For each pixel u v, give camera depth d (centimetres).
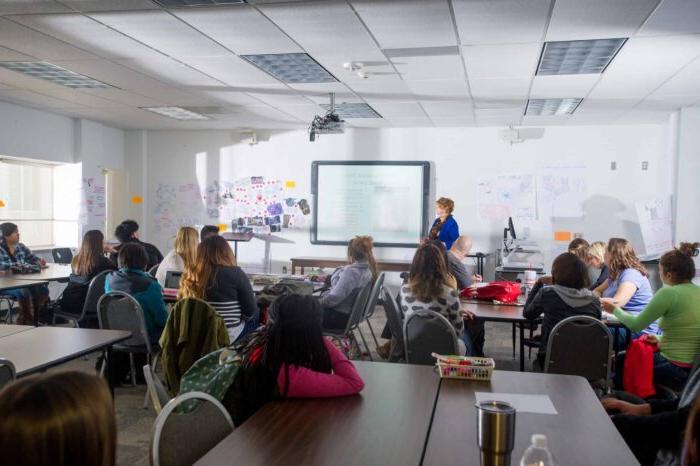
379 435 175
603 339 324
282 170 869
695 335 319
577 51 454
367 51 457
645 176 760
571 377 241
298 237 866
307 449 163
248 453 160
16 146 717
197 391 200
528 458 127
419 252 364
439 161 818
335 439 171
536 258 725
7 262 593
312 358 209
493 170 803
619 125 766
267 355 205
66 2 364
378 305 824
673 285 332
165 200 906
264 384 204
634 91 582
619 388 362
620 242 436
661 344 331
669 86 560
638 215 715
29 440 73
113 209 890
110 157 879
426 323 341
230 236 838
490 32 405
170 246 906
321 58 480
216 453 160
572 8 356
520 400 209
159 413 179
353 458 158
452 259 483
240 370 206
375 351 562
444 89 584
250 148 878
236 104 691
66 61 508
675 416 207
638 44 429
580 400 209
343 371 214
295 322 207
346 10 367
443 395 214
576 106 661
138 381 454
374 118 753
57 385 77
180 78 564
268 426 181
